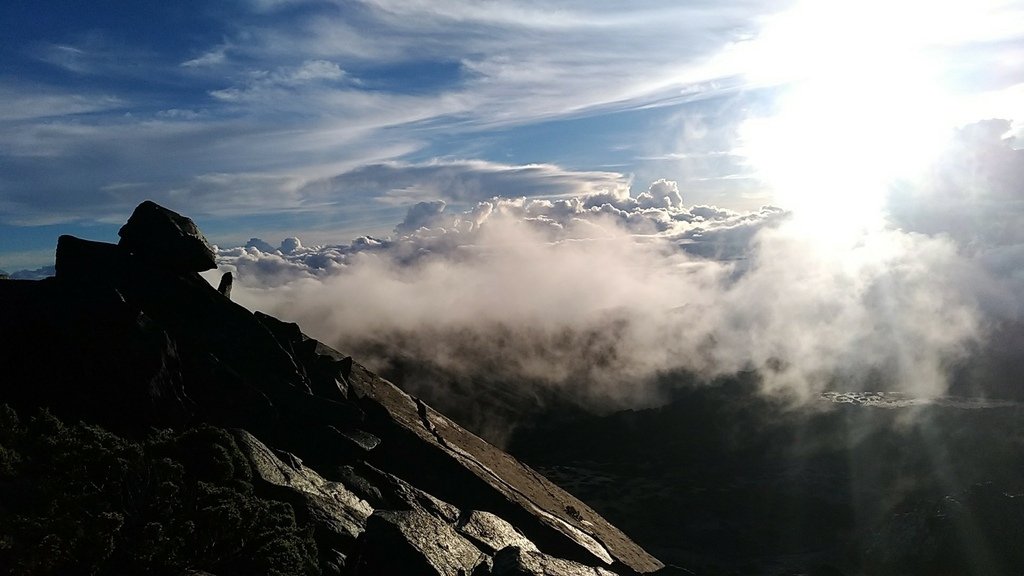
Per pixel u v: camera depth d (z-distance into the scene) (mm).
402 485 33781
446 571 25859
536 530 37656
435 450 39438
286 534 22594
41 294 32750
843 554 82562
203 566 20156
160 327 32281
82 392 29875
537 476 49969
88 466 21391
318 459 33656
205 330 36250
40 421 24188
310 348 41625
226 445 26172
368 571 24594
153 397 30422
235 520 21219
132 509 20906
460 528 31156
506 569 26562
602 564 37469
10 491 20250
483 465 42219
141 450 22859
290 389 36188
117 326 31297
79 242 37219
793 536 96000
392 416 40562
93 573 18203
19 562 17469
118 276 36281
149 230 37625
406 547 25656
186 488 22500
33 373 30078
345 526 26750
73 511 19406
